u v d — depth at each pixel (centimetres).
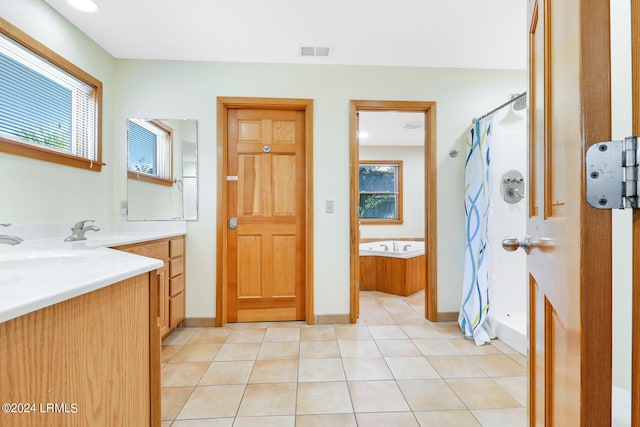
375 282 375
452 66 266
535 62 83
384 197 518
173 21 205
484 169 236
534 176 84
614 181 40
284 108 268
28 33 171
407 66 266
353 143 264
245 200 270
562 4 55
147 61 255
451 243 269
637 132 38
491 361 197
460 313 249
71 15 197
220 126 259
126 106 253
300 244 273
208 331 246
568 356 52
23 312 58
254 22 207
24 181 171
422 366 190
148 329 100
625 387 77
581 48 42
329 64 263
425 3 189
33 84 178
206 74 258
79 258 128
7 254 129
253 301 269
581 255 43
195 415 144
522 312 247
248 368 187
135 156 254
